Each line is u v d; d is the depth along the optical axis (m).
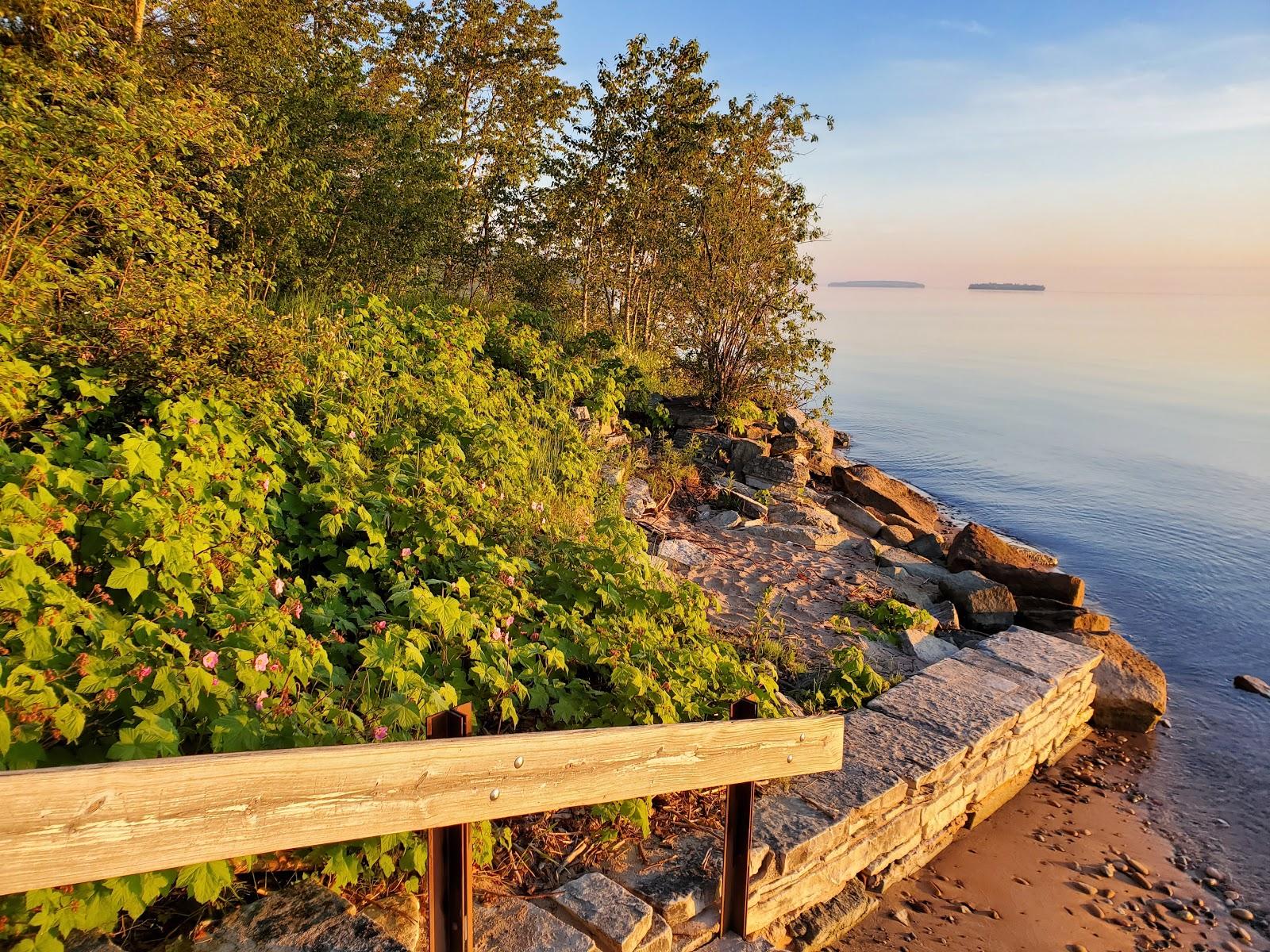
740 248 12.92
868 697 6.01
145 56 10.27
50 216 5.84
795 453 12.70
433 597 3.97
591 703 4.38
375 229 12.91
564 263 18.38
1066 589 8.74
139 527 3.66
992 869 5.14
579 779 2.60
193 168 7.64
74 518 3.54
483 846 3.20
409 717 3.26
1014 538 13.79
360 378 7.32
